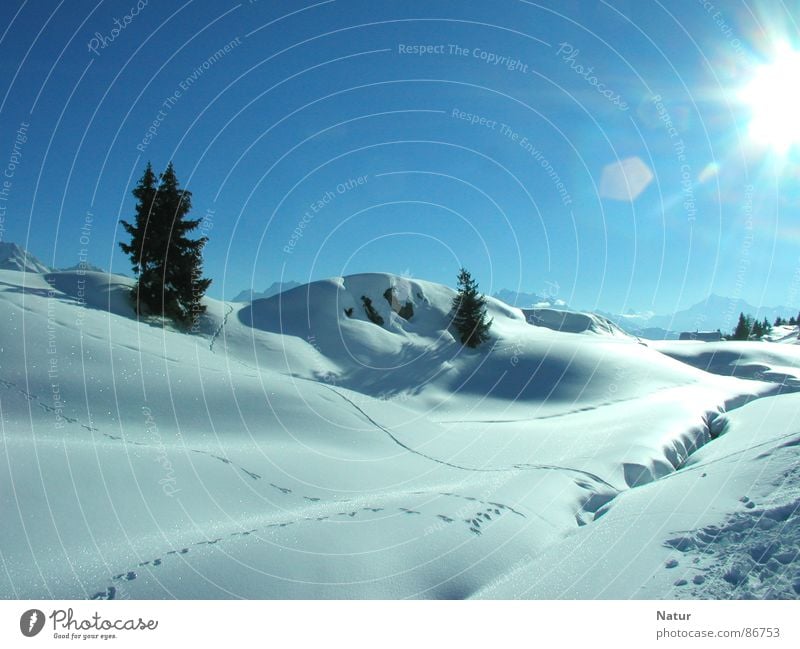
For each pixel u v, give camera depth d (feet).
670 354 139.13
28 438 26.91
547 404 76.69
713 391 81.30
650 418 56.49
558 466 38.78
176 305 80.79
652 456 41.83
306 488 30.19
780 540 16.92
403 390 83.82
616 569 18.40
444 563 21.72
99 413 33.86
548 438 50.11
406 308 116.88
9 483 21.62
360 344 97.86
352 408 47.98
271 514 25.48
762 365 120.67
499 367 93.86
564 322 160.25
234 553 20.66
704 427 56.24
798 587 14.85
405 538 23.76
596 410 70.74
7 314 43.21
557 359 93.97
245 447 34.76
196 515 23.79
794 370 117.08
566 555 20.80
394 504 28.43
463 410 75.51
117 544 19.98
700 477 25.57
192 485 26.66
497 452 44.78
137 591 17.72
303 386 50.01
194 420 37.09
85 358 40.34
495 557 22.71
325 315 103.76
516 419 68.08
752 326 227.40
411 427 48.21
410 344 102.89
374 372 89.86
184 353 54.49
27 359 37.24
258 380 46.68
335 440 40.60
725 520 19.56
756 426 44.09
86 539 19.85
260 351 83.61
